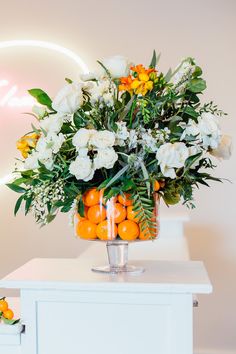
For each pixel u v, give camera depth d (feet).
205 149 5.58
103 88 5.37
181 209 14.38
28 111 14.71
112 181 5.09
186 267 5.88
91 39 14.69
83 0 14.73
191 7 14.52
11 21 14.83
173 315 5.03
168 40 14.55
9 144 14.73
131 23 14.64
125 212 5.32
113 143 4.98
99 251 10.46
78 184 5.32
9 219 14.75
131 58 14.61
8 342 5.24
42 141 5.19
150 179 5.17
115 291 5.06
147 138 5.15
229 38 14.42
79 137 4.99
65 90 5.13
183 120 5.50
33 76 14.78
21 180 5.48
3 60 14.82
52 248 14.74
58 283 5.09
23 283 5.14
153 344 5.08
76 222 5.52
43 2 14.78
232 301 14.39
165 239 11.82
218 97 14.39
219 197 14.37
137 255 9.78
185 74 5.44
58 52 14.74
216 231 14.38
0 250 14.82
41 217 5.49
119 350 5.13
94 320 5.15
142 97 5.24
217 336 14.37
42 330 5.20
